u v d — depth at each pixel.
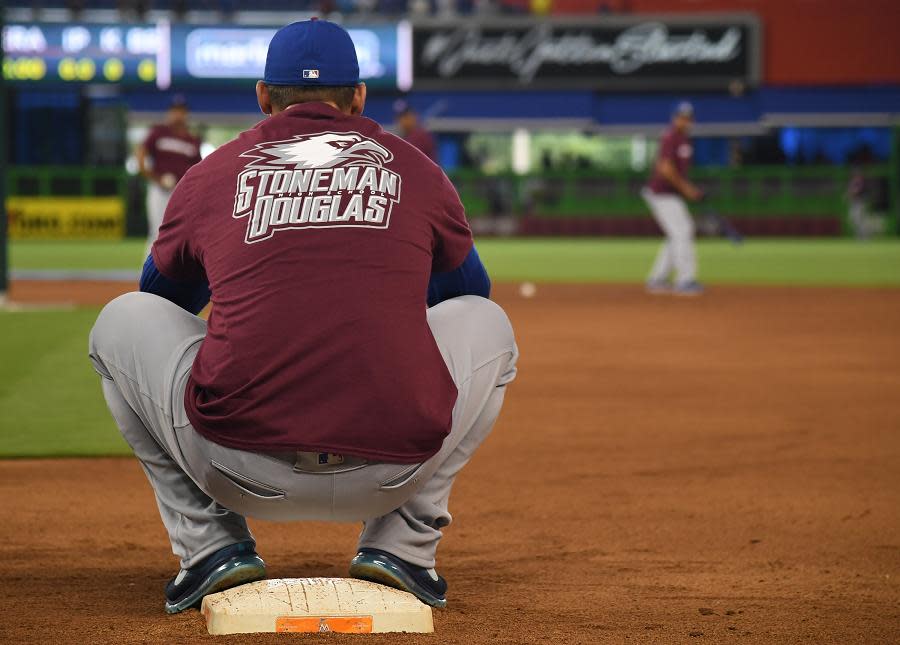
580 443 9.29
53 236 47.91
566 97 51.47
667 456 8.81
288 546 6.34
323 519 4.80
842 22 50.97
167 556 6.11
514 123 51.41
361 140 4.79
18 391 11.22
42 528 6.68
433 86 51.38
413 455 4.57
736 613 5.24
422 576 5.09
